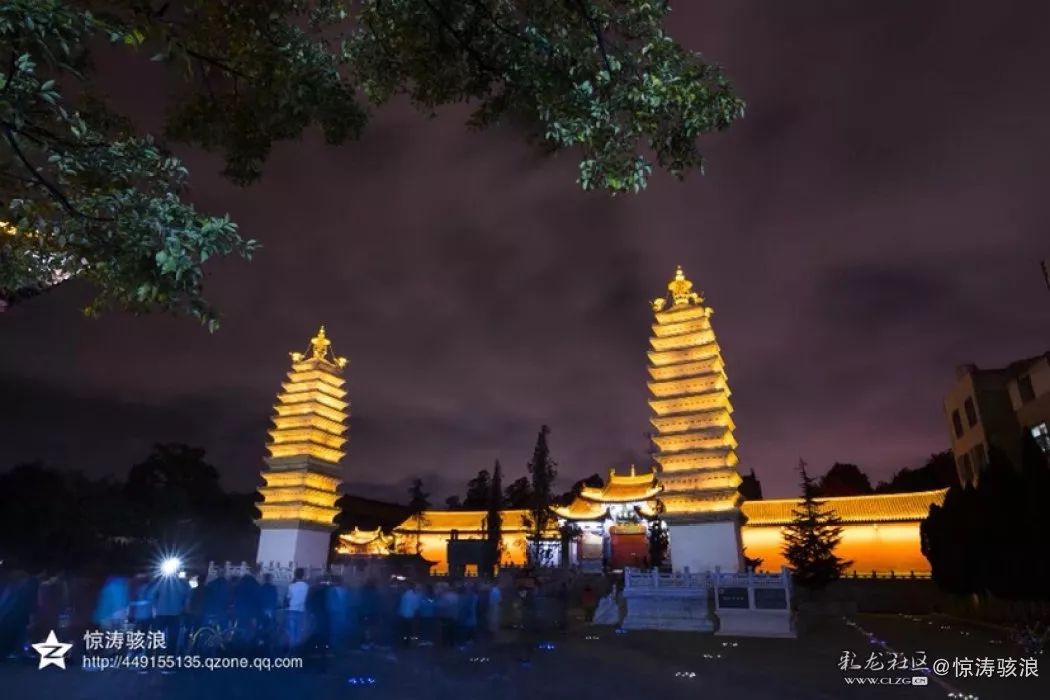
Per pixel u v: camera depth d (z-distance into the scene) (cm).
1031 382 4509
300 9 1095
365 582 2562
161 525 6862
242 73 1094
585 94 895
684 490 4450
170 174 908
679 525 4412
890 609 5622
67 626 2209
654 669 2084
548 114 912
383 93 1162
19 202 795
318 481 6062
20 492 5372
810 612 5353
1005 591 3669
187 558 6731
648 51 902
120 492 6706
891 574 6034
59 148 811
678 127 933
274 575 4903
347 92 1141
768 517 6831
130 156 881
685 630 3469
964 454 5378
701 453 4491
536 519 6775
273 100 1120
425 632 2548
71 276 976
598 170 945
